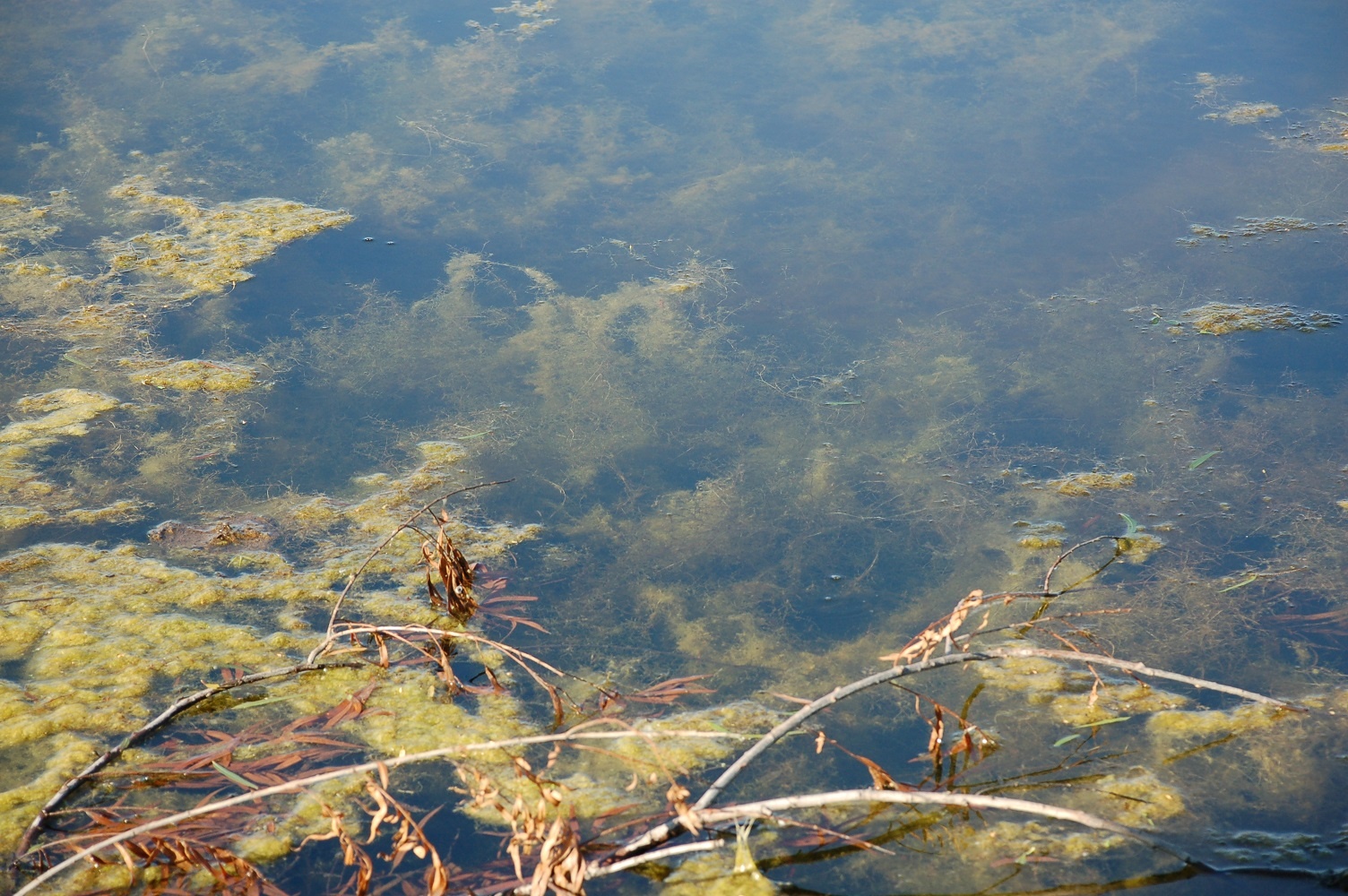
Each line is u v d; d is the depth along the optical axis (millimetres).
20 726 2963
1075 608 3482
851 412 4539
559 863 2316
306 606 3537
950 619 2992
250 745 2902
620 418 4535
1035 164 6422
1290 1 8578
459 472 4207
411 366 4852
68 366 4758
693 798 2783
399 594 3605
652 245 5770
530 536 3879
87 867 2514
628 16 8586
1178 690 3148
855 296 5320
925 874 2555
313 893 2463
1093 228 5793
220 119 6938
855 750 2965
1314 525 3791
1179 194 6066
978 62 7738
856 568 3727
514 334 5070
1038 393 4605
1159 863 2568
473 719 3066
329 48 7926
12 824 2631
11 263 5434
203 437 4371
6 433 4340
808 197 6172
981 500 4027
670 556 3783
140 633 3373
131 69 7531
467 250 5711
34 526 3859
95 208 5988
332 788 2787
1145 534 3799
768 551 3812
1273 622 3375
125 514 3943
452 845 2617
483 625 3451
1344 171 6215
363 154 6578
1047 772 2863
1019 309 5164
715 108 7160
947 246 5676
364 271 5508
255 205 6047
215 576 3654
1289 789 2781
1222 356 4750
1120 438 4316
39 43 7879
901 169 6414
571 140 6789
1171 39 8000
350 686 3176
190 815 2346
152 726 2904
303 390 4680
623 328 5113
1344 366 4641
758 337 5043
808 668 3289
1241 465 4125
